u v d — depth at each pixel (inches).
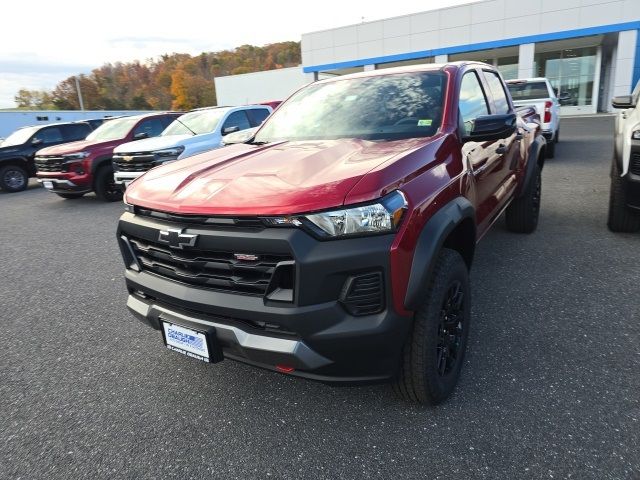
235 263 77.0
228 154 108.6
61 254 222.7
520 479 72.9
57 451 86.0
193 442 86.5
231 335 78.5
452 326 93.7
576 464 74.9
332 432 86.7
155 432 90.0
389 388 98.0
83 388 106.4
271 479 76.5
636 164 164.7
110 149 362.9
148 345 125.8
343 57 1109.1
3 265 210.2
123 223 95.3
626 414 85.7
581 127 658.2
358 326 73.7
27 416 97.0
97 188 360.8
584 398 90.9
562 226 204.7
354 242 72.8
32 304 159.9
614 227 187.0
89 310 152.0
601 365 101.3
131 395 102.7
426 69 127.7
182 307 85.0
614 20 840.3
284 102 145.3
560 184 293.1
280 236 72.3
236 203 76.4
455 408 90.7
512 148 156.8
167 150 301.0
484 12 936.3
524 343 112.1
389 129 110.5
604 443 79.0
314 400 96.7
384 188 75.4
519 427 84.4
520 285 145.4
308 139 116.6
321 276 71.9
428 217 82.1
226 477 77.6
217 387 103.9
